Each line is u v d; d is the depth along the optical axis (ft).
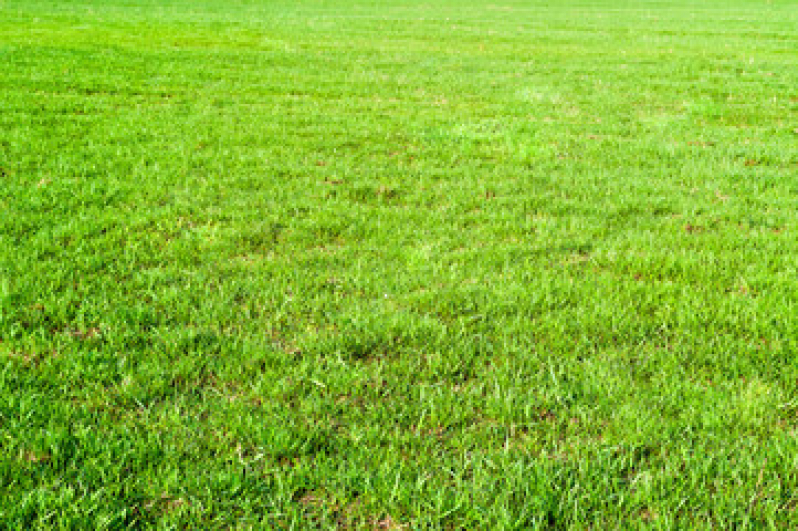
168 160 22.81
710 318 12.46
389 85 42.57
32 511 7.63
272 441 9.04
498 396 9.93
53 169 21.20
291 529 7.57
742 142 28.25
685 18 111.96
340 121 30.96
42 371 10.32
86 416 9.33
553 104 37.45
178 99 35.14
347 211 18.49
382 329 11.90
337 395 10.14
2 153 22.70
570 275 14.58
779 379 10.48
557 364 11.02
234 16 96.12
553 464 8.61
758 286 13.89
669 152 25.99
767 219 18.26
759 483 8.25
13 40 57.00
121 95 35.60
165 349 11.15
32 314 11.98
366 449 8.84
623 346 11.55
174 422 9.23
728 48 71.41
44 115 29.32
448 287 13.75
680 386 10.21
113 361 10.75
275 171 22.17
